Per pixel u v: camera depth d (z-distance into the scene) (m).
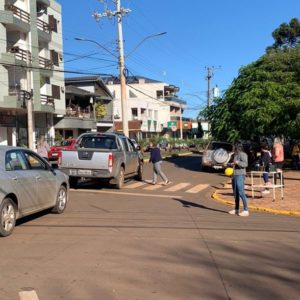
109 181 18.52
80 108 57.19
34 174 10.38
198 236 9.33
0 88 35.72
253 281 6.41
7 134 38.75
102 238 9.02
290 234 9.69
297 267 7.14
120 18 35.06
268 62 27.33
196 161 38.88
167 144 66.31
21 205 9.66
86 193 16.55
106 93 64.81
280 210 12.82
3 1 36.91
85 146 18.80
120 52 34.91
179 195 16.67
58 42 48.22
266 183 15.84
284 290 6.04
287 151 37.59
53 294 5.79
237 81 27.58
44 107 42.19
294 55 27.47
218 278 6.53
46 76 44.25
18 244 8.47
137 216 11.70
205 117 30.12
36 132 44.12
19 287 6.05
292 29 52.88
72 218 11.22
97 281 6.32
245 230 10.06
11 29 38.56
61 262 7.27
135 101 80.12
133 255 7.74
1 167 9.30
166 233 9.58
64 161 17.48
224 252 8.05
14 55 36.91
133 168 20.17
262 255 7.87
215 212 12.68
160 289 6.02
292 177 22.56
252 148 26.59
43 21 44.09
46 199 10.98
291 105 24.55
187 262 7.36
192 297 5.73
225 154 27.19
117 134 19.17
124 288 6.04
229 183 20.78
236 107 26.70
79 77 61.03
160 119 90.12
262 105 24.81
